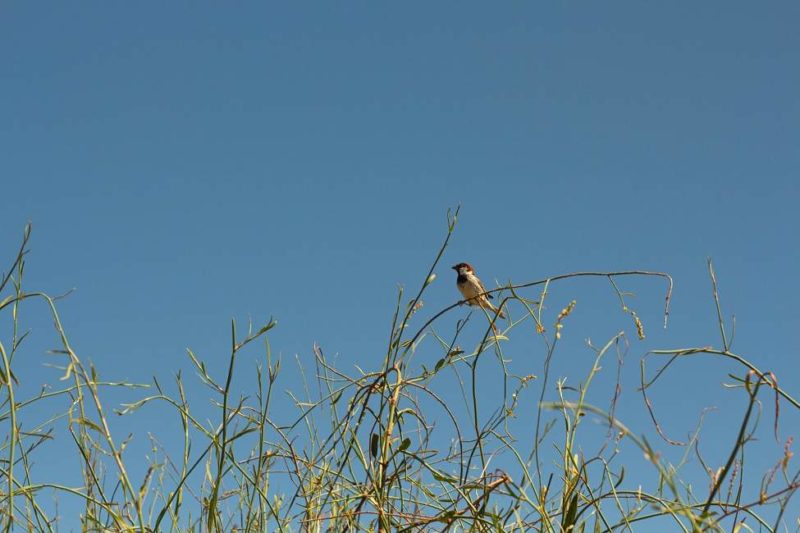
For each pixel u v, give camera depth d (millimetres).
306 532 8273
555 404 5391
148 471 7277
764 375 6242
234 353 7844
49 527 7477
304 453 8680
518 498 7410
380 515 7840
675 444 7242
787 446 6098
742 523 6668
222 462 7742
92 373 7648
